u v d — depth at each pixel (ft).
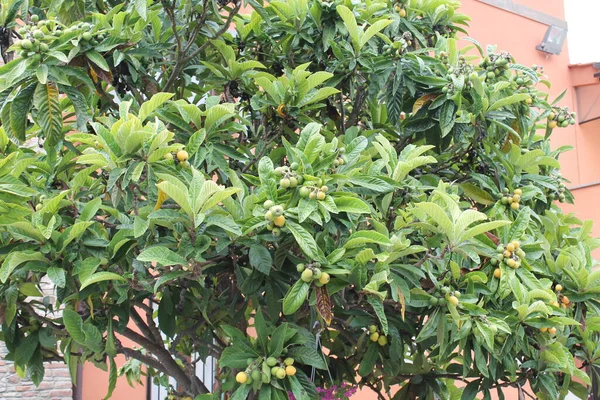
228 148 9.17
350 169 8.69
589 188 25.52
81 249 8.46
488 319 8.57
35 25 9.62
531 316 8.89
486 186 10.75
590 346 10.43
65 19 11.00
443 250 8.65
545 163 11.12
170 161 8.13
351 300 9.38
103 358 11.23
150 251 7.45
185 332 11.07
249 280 8.71
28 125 10.94
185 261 7.63
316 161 8.14
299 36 11.07
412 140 11.79
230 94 11.12
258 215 7.68
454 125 10.45
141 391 20.33
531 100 11.41
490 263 9.06
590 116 26.50
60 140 9.25
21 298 10.47
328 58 11.35
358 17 11.29
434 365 11.89
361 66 11.01
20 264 8.60
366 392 21.30
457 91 10.00
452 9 12.77
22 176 9.51
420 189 9.64
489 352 9.09
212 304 10.62
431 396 11.54
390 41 10.94
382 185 8.30
